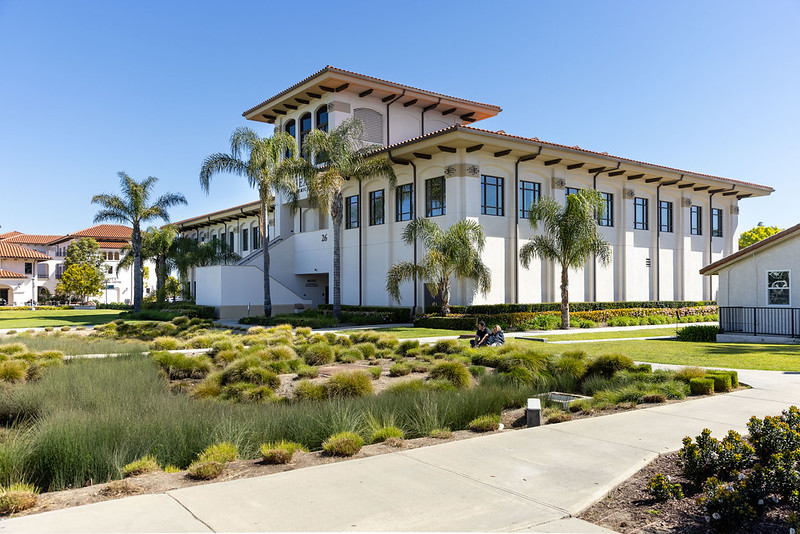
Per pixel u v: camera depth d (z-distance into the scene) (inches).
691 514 179.9
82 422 286.7
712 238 1674.5
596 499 190.1
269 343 772.0
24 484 226.8
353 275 1396.4
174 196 1780.3
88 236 3115.2
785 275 840.3
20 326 1256.2
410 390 403.9
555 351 686.5
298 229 1647.4
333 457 251.6
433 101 1476.4
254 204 1846.7
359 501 186.1
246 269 1441.9
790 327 829.8
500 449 251.3
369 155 1240.2
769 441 224.7
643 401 370.6
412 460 234.5
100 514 174.4
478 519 171.3
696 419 309.1
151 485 212.1
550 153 1185.4
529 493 194.4
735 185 1596.9
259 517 171.6
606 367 492.1
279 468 233.8
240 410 343.0
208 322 1173.7
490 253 1175.6
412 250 1239.5
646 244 1489.9
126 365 538.0
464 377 465.1
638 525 171.6
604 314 1274.6
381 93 1416.1
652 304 1438.2
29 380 502.9
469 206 1135.6
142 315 1578.5
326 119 1443.2
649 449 249.8
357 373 432.5
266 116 1635.1
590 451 247.1
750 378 458.6
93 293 2738.7
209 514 174.1
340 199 1217.4
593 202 1065.5
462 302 1162.0
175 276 2920.8
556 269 1294.3
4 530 160.2
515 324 1077.8
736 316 882.8
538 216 1080.2
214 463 227.6
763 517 181.0
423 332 986.1
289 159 1248.8
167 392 435.2
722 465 202.7
